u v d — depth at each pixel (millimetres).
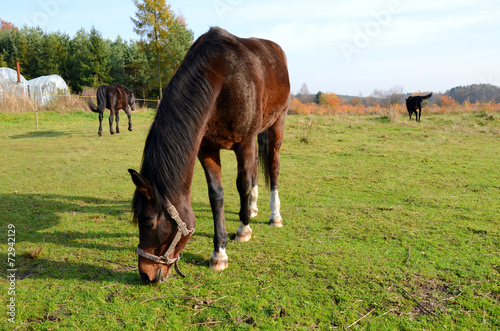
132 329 1748
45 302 1987
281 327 1750
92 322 1801
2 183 4953
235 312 1883
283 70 3150
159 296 2055
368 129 10945
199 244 2855
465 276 2234
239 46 2500
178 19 29766
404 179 5078
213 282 2215
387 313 1869
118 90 10719
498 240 2807
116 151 7719
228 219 3486
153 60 26500
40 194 4406
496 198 4031
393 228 3141
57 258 2588
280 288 2127
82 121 14750
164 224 1898
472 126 11070
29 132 10914
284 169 5871
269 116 2957
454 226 3156
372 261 2477
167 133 1923
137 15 23891
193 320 1822
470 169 5637
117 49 34750
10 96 16094
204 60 2184
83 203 4055
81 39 33906
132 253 2680
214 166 2490
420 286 2137
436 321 1789
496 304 1930
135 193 1930
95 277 2293
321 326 1763
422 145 8133
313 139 9062
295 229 3176
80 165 6234
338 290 2094
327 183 4938
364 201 4035
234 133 2387
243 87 2303
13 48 32844
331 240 2891
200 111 2061
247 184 2646
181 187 1959
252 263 2480
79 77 31984
